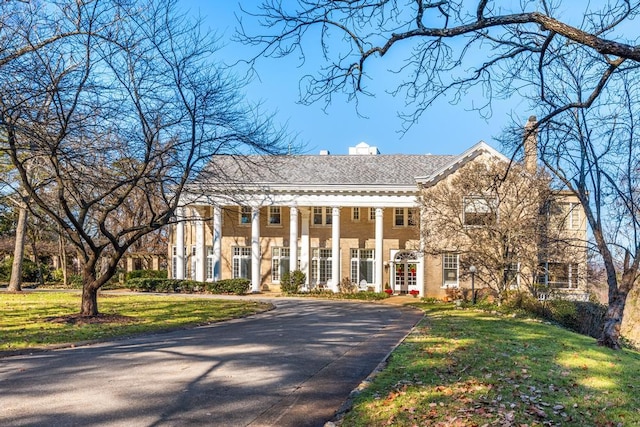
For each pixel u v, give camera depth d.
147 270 49.22
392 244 41.81
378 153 49.34
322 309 26.69
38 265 49.47
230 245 43.91
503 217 26.72
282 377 9.55
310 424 6.86
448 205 29.06
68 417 7.00
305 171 41.81
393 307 29.11
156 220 19.06
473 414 6.85
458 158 35.97
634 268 16.05
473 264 28.55
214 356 11.61
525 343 13.89
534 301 25.45
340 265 42.34
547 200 25.69
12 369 10.04
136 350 12.38
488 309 25.92
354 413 7.04
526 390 8.38
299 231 42.84
